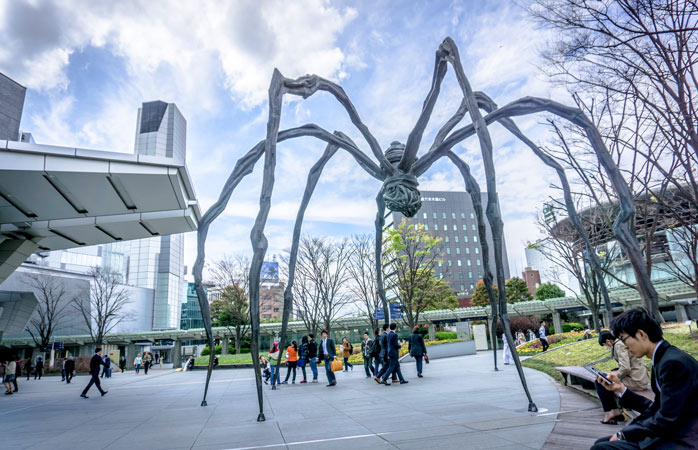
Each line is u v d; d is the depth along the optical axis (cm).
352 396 907
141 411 876
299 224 960
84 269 7694
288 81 730
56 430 687
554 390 828
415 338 1283
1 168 1166
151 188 1470
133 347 5428
